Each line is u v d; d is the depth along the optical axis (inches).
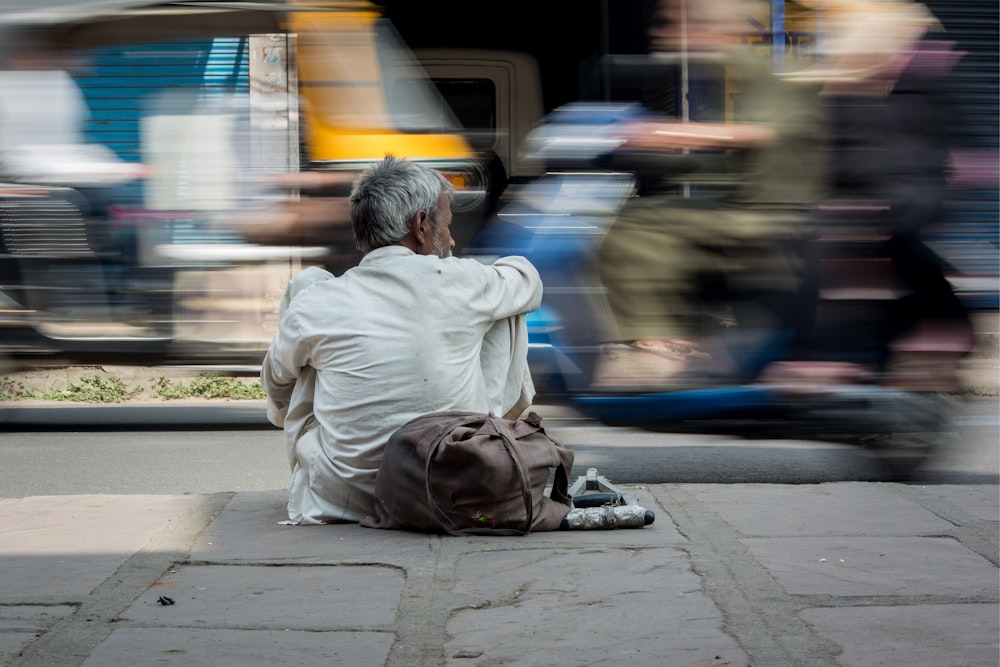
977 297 248.5
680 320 239.8
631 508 162.7
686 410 238.7
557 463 163.2
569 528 161.8
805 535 159.2
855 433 233.6
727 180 240.8
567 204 247.3
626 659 113.2
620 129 249.1
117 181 277.1
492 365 177.5
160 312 276.4
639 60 292.4
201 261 277.1
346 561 146.1
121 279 276.4
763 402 234.2
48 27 277.4
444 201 174.2
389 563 145.3
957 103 278.4
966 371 238.5
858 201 234.7
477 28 505.7
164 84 281.1
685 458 272.7
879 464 235.9
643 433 308.3
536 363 243.9
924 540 156.5
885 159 235.8
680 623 123.2
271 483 255.1
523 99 512.1
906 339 234.5
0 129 277.1
